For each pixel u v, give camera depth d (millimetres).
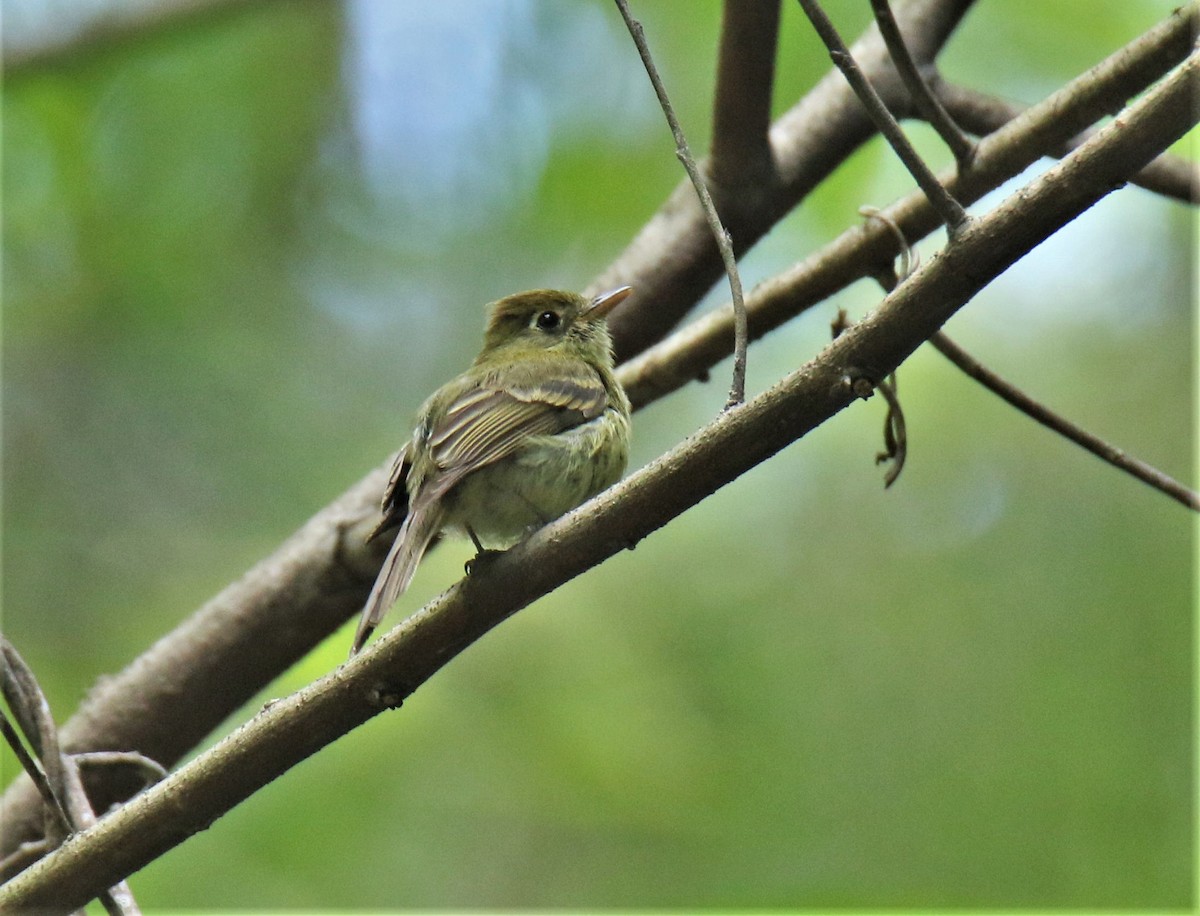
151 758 8273
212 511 12984
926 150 11609
